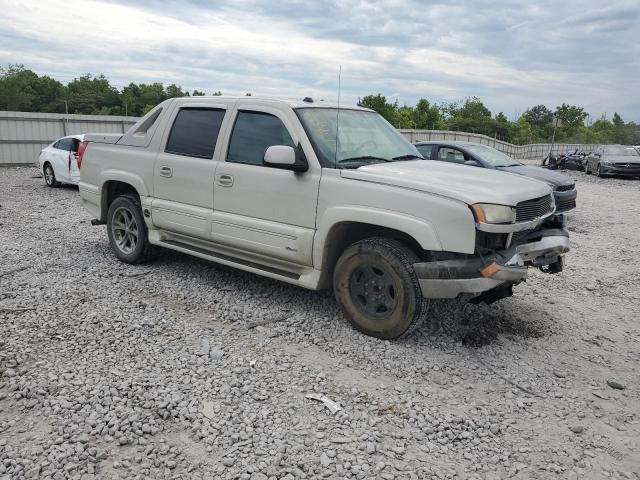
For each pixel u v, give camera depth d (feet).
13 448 10.00
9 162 68.23
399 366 13.88
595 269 25.23
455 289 13.83
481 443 10.84
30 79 322.34
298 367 13.58
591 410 12.41
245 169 17.31
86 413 11.17
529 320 17.84
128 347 14.33
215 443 10.39
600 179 78.48
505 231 13.69
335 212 15.20
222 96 19.03
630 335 17.15
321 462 9.93
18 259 22.66
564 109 318.45
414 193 14.08
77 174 45.98
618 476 10.03
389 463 10.03
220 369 13.30
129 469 9.62
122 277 20.45
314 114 16.99
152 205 20.36
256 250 17.24
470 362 14.38
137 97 324.80
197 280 20.29
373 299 15.34
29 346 14.17
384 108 181.16
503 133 257.55
